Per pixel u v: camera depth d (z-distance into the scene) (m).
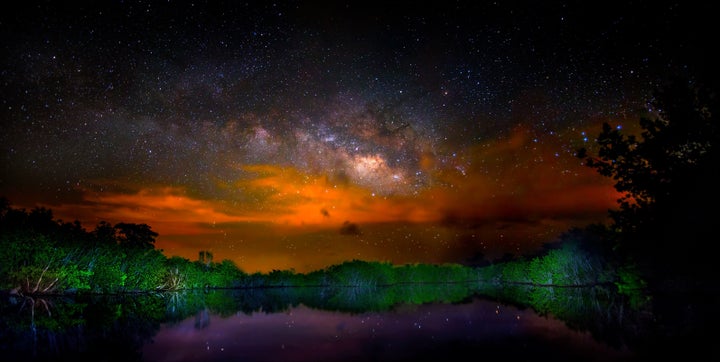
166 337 10.46
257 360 7.86
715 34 6.18
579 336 10.42
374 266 64.94
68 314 15.15
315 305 22.53
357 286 58.81
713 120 6.39
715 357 7.64
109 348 8.84
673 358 7.60
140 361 7.67
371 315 16.53
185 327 12.45
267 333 11.37
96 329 11.57
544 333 11.02
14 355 8.01
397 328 12.39
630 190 6.91
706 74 6.38
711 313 13.15
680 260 6.85
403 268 73.31
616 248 7.32
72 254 25.45
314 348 9.12
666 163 6.63
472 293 34.56
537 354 8.26
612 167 7.01
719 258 6.43
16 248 21.84
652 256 7.10
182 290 39.03
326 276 59.94
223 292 39.28
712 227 6.32
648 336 10.05
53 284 23.53
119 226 32.62
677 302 15.83
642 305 17.25
